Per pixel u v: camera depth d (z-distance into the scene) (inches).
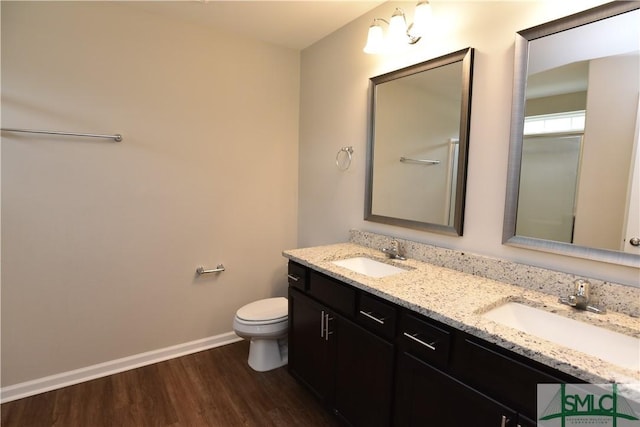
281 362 94.3
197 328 102.4
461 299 51.7
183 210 96.7
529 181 56.3
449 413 47.4
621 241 47.0
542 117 54.2
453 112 66.9
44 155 77.9
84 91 80.8
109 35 82.5
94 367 87.6
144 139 89.1
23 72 74.3
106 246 86.8
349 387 65.6
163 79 90.3
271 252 113.6
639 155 45.3
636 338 41.9
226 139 101.4
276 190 112.4
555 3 52.5
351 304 63.7
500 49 59.6
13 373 78.4
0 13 71.3
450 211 68.8
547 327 49.6
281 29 96.3
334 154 99.2
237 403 78.4
